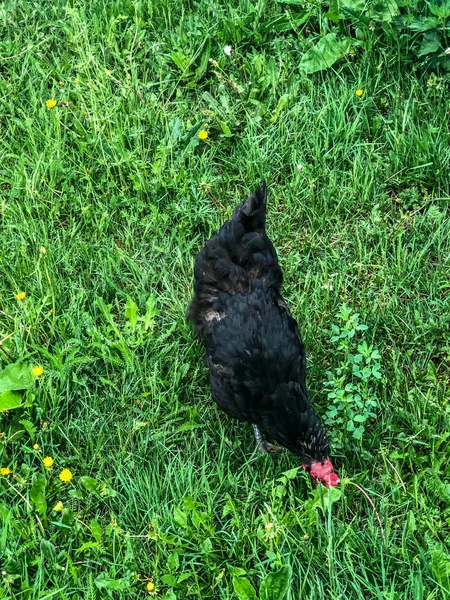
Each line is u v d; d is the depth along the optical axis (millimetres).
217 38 2018
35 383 1499
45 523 1342
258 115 1889
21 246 1688
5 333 1589
